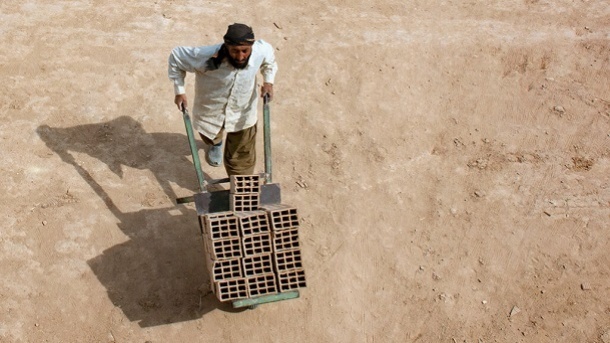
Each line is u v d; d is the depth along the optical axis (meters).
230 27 4.29
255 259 4.25
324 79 6.45
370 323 4.82
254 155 5.23
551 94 6.48
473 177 5.75
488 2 7.57
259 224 4.21
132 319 4.69
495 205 5.54
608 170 5.88
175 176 5.57
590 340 4.82
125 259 4.96
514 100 6.41
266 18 7.07
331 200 5.49
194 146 4.62
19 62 6.25
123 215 5.21
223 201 4.58
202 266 5.00
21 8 6.86
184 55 4.50
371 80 6.47
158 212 5.27
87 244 5.01
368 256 5.16
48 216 5.12
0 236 4.97
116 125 5.88
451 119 6.22
